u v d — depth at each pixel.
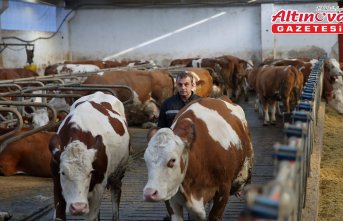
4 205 6.35
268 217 1.81
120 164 5.43
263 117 13.13
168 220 5.66
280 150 2.52
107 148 4.96
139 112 12.02
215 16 27.03
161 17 27.33
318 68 12.44
